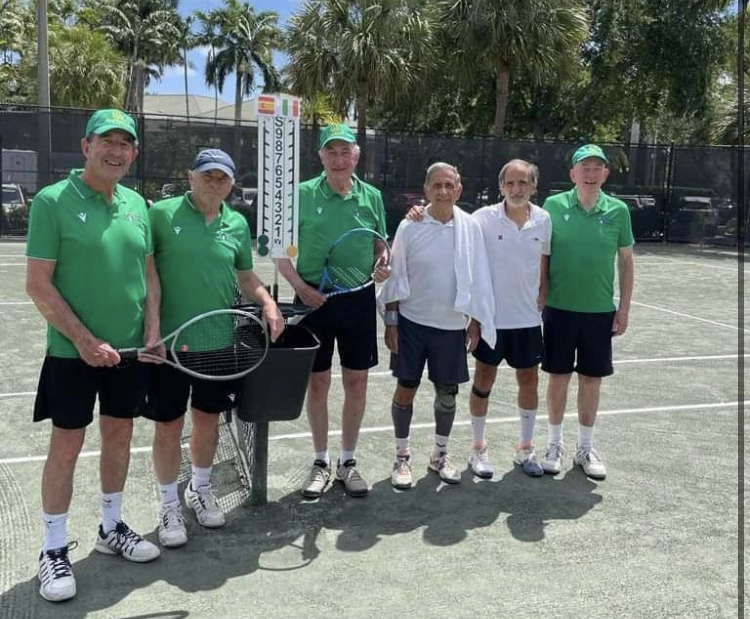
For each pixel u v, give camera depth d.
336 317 4.25
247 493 4.37
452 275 4.30
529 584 3.48
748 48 26.11
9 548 3.67
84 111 17.28
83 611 3.17
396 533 3.96
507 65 21.98
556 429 4.84
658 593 3.42
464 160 20.02
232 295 3.73
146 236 3.37
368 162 19.58
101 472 3.56
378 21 21.62
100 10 52.16
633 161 21.20
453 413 4.62
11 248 15.94
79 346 3.08
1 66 36.59
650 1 27.12
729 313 11.16
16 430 5.33
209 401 3.77
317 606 3.27
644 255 19.28
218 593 3.34
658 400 6.52
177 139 18.20
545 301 4.75
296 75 22.94
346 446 4.51
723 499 4.47
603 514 4.25
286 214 3.92
